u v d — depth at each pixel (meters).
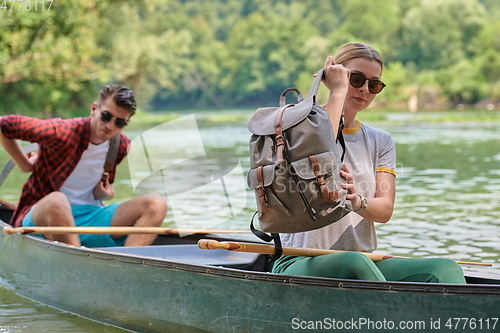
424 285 3.70
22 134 6.35
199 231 6.32
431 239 7.79
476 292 3.64
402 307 3.74
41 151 6.60
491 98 89.00
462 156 19.98
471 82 89.12
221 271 4.27
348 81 4.16
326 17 141.62
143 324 4.80
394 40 113.31
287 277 4.00
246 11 156.50
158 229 6.19
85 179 6.71
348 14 122.75
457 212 9.66
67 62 34.34
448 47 103.00
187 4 155.12
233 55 130.75
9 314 5.48
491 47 99.19
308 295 3.95
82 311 5.34
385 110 79.00
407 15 109.19
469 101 90.50
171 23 133.38
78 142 6.52
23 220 6.50
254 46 127.00
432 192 11.95
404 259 4.17
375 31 113.81
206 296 4.36
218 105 132.00
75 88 38.75
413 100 89.75
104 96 6.44
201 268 4.37
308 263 4.15
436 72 96.44
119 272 4.95
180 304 4.52
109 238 6.53
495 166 16.77
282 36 124.94
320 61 117.62
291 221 3.88
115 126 6.45
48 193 6.66
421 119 50.66
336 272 4.00
